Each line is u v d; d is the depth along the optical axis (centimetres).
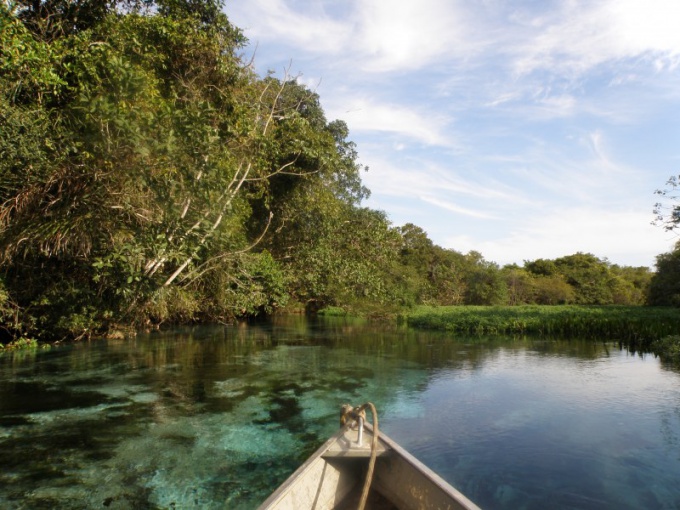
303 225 1992
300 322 2616
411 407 819
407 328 2330
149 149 967
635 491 502
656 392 932
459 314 2686
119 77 982
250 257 1662
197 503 455
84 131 1038
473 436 671
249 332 1947
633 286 6362
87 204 1034
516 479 529
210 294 1770
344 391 920
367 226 2142
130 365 1112
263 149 1491
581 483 521
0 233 988
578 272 5909
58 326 1294
